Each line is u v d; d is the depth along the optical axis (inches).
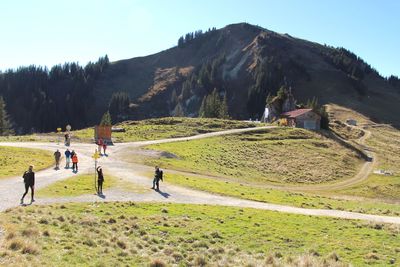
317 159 3956.7
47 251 747.4
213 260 858.1
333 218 1370.6
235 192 1845.5
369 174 3784.5
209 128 4798.2
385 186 3331.7
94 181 1800.0
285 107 6628.9
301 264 833.5
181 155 3085.6
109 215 1172.5
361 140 5649.6
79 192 1536.7
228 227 1152.2
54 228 924.0
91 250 802.8
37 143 3171.8
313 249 975.0
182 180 2047.2
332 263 850.1
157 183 1731.1
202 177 2373.3
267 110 6752.0
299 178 3316.9
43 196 1397.6
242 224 1193.4
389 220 1387.8
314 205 1694.1
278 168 3472.0
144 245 913.5
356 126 7145.7
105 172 2100.1
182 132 4414.4
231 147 3841.0
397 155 4916.3
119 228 1029.2
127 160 2623.0
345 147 4692.4
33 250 720.3
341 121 7460.6
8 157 2341.3
